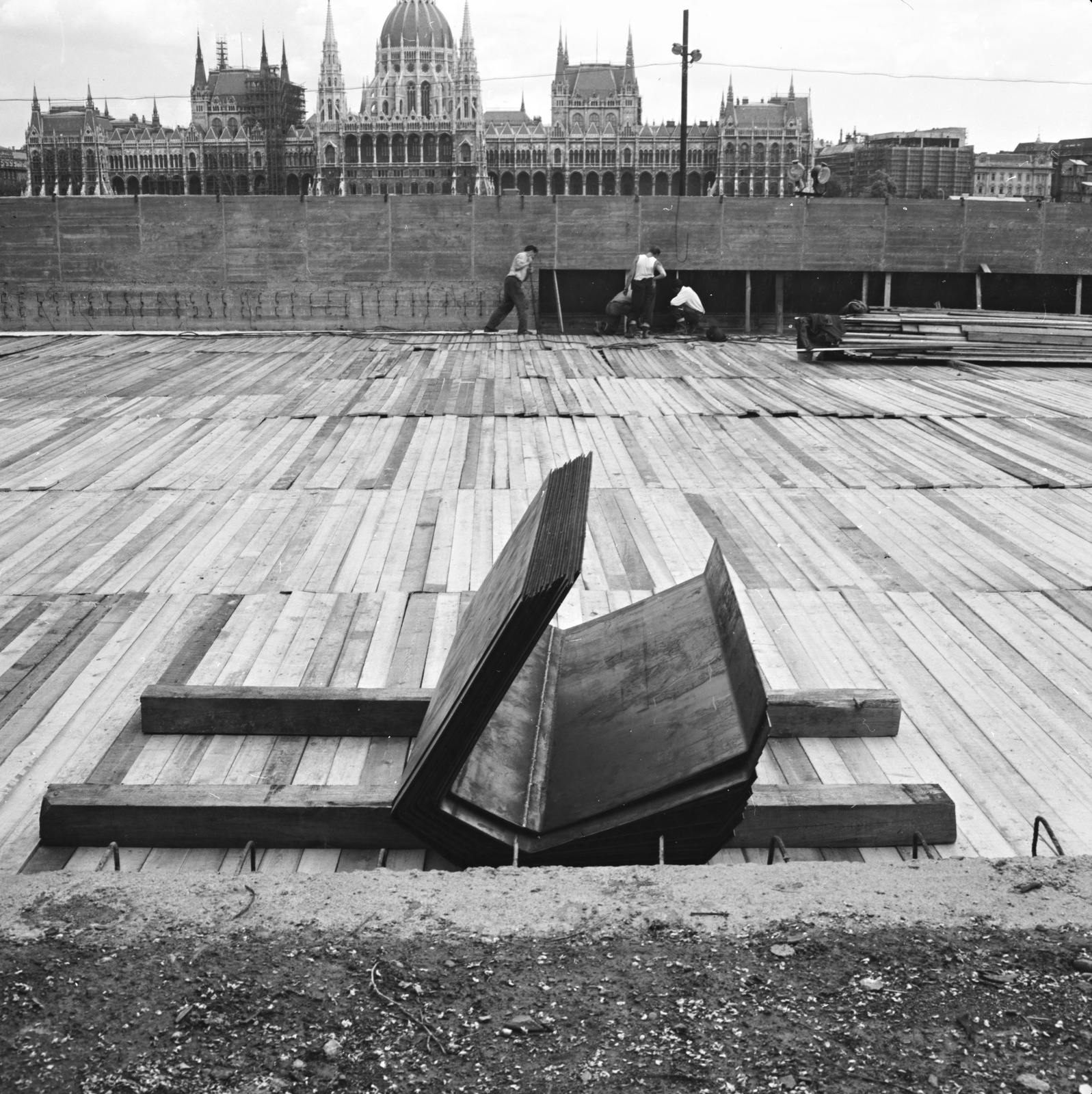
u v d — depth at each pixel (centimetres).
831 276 2438
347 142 16525
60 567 769
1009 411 1364
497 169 16875
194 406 1373
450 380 1588
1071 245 2352
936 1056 255
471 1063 256
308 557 795
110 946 299
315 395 1459
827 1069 252
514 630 365
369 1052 260
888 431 1241
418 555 800
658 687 458
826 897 322
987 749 513
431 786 390
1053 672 596
